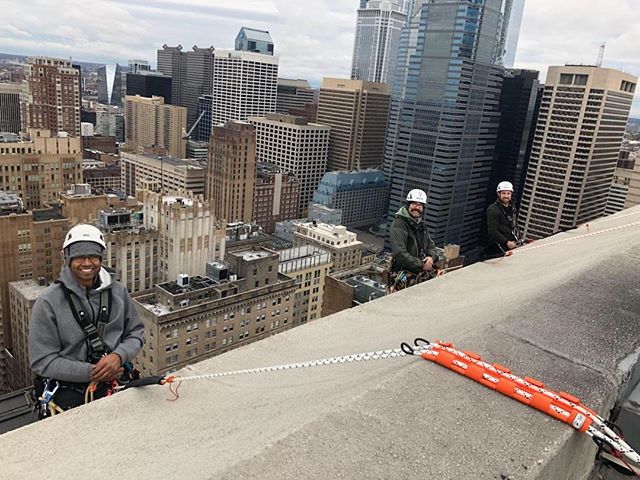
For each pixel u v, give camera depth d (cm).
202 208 5825
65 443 294
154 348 4491
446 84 14212
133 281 5741
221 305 4856
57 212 7700
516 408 287
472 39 13912
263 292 5241
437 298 565
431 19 14338
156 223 5797
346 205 16500
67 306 459
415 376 312
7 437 299
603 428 271
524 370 326
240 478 220
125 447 287
